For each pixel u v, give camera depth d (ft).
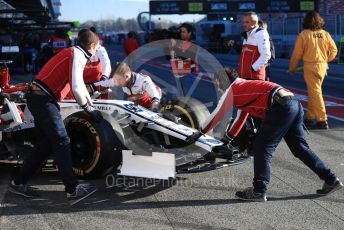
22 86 18.37
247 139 17.37
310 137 23.27
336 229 12.67
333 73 56.24
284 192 15.49
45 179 16.81
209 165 16.07
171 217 13.51
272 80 50.57
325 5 98.07
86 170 15.97
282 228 12.75
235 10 111.14
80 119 15.92
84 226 12.92
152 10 111.65
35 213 13.83
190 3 111.96
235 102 14.90
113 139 15.69
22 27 54.44
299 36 25.08
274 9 108.99
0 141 16.94
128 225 12.96
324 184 15.14
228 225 12.92
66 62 14.26
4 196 15.19
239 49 93.30
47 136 14.49
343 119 28.02
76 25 50.52
